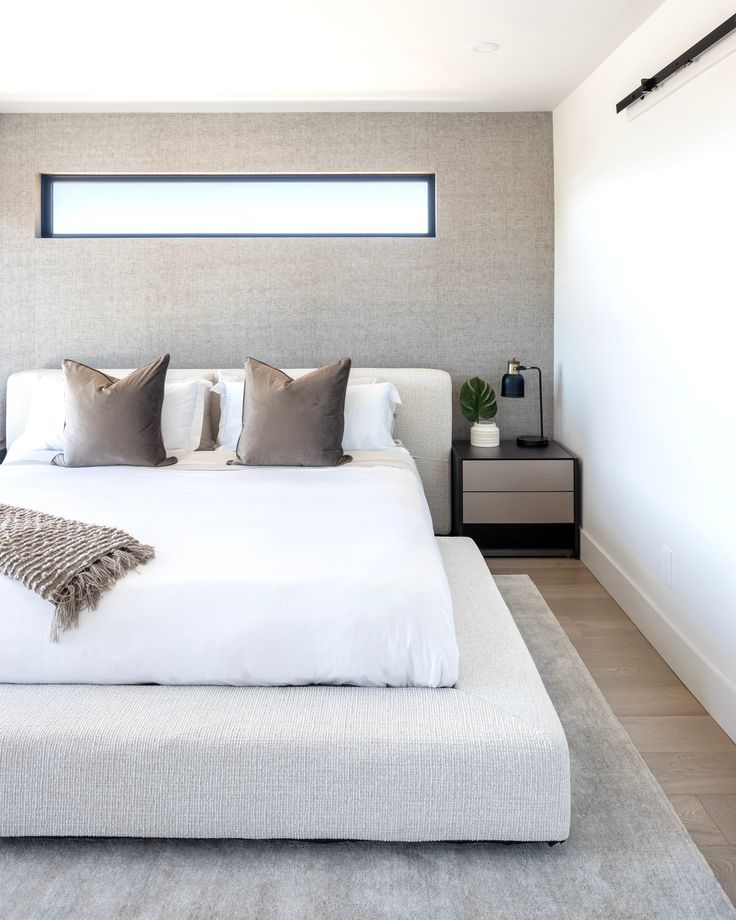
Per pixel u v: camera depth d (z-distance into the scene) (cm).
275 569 202
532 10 284
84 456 346
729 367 224
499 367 446
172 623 192
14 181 429
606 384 350
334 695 190
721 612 234
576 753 217
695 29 249
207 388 397
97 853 177
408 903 161
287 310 440
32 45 319
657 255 280
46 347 439
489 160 432
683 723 236
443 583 206
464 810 174
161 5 279
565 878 168
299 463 348
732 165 219
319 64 344
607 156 337
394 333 443
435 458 430
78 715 181
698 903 160
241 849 179
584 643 298
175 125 427
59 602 190
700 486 247
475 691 193
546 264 439
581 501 402
